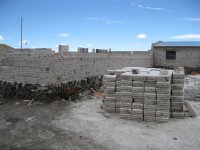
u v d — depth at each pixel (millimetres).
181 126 7688
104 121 8125
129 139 6570
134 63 21844
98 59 15266
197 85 17797
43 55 10891
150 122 8070
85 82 13523
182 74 8609
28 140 6465
